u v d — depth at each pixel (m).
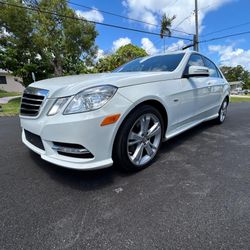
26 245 1.45
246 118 5.98
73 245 1.45
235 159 2.83
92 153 2.00
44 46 14.30
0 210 1.80
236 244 1.43
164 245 1.44
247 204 1.85
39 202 1.91
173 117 2.86
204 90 3.60
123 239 1.49
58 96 2.04
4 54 14.66
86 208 1.82
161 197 1.97
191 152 3.08
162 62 3.29
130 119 2.24
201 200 1.92
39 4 14.16
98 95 1.98
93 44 16.33
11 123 5.43
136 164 2.43
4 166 2.63
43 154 2.20
